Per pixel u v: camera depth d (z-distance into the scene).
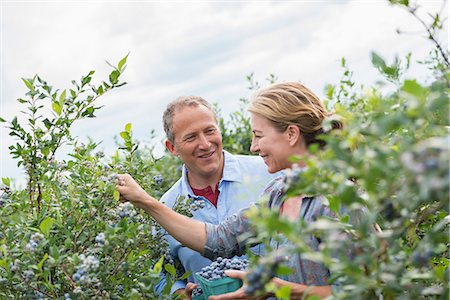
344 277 1.79
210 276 2.67
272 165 2.67
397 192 1.61
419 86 1.40
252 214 1.58
